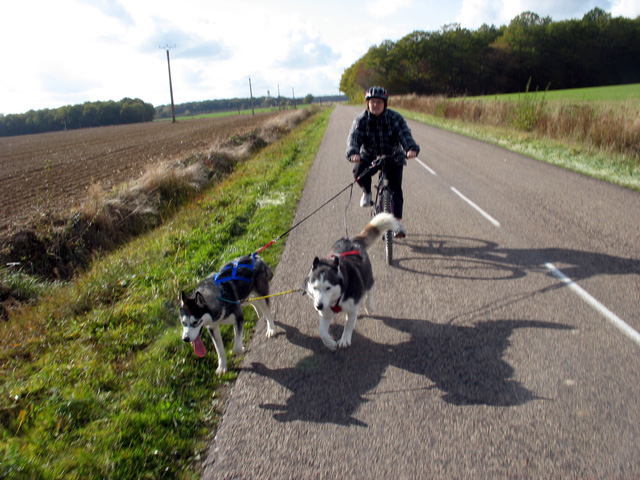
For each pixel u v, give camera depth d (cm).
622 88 4703
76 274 753
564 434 270
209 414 325
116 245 879
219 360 380
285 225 762
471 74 7512
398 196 584
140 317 465
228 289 399
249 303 452
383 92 530
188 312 360
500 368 341
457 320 421
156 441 291
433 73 7531
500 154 1334
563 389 310
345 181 1089
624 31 6594
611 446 258
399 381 338
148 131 4972
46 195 1305
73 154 2731
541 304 435
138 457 277
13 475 256
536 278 494
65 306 523
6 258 736
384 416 302
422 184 1010
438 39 7462
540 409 293
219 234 726
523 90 7281
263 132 2445
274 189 1041
